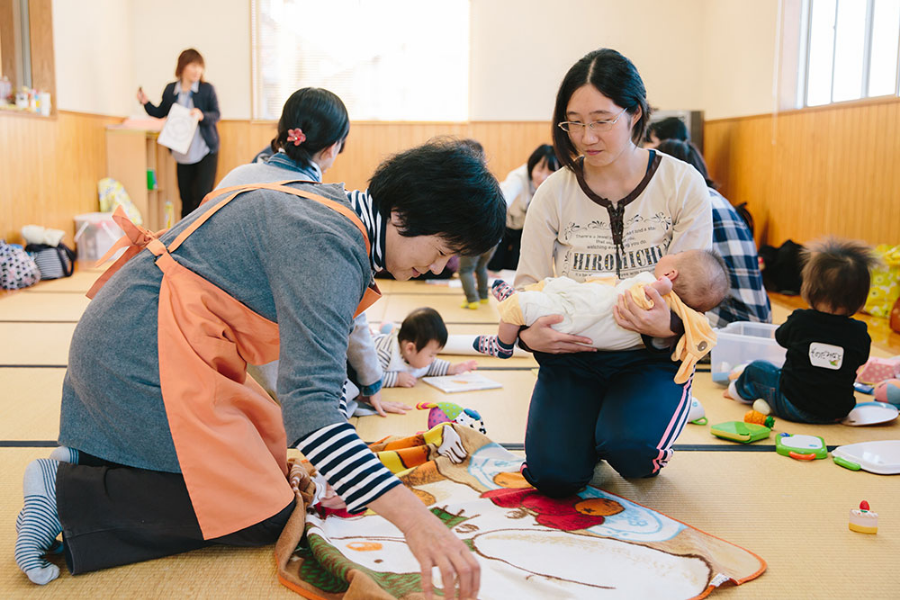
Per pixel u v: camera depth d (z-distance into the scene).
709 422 2.46
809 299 2.41
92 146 6.04
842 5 4.89
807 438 2.20
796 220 5.21
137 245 1.49
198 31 6.75
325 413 1.09
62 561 1.49
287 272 1.19
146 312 1.38
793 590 1.43
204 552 1.52
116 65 6.47
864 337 2.37
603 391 1.84
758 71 5.78
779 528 1.69
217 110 6.20
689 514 1.75
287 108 2.14
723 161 6.50
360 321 2.26
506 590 1.36
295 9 6.77
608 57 1.70
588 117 1.70
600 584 1.38
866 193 4.37
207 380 1.38
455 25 6.83
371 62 6.87
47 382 2.69
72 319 3.77
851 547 1.61
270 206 1.30
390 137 6.89
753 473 2.01
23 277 4.62
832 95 5.04
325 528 1.58
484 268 4.34
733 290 3.23
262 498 1.46
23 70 5.38
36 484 1.42
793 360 2.45
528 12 6.79
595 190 1.87
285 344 1.16
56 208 5.49
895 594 1.42
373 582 1.28
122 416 1.40
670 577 1.41
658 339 1.74
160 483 1.42
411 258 1.27
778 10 5.39
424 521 1.03
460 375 2.91
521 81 6.86
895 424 2.44
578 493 1.81
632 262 1.87
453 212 1.21
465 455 1.97
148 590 1.38
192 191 6.29
